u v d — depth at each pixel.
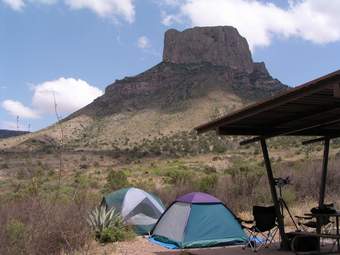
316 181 21.19
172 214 12.38
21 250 7.93
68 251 9.20
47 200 9.04
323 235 9.24
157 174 51.97
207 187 22.25
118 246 11.45
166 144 125.19
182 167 62.91
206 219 11.68
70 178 30.97
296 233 9.88
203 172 46.66
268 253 9.82
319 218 9.94
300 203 18.36
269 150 76.56
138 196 14.27
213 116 158.50
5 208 9.88
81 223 10.50
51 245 8.84
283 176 22.55
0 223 8.36
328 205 10.37
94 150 115.06
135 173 55.62
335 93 6.44
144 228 13.57
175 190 22.70
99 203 15.85
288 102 7.82
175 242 11.48
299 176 22.34
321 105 8.48
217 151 95.31
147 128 163.38
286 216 14.68
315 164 25.19
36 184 9.09
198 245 11.33
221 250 10.59
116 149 120.94
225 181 22.80
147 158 99.81
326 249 10.20
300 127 10.09
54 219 9.16
